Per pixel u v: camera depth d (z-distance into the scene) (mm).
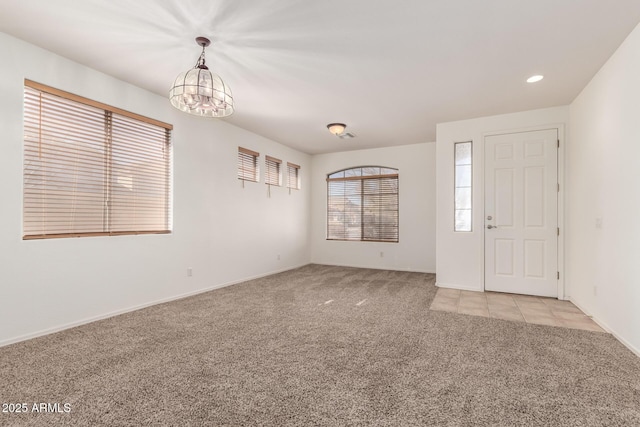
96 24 2242
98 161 3049
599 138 2918
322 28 2264
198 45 2518
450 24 2211
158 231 3607
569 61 2744
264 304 3604
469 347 2398
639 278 2234
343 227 6562
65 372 1991
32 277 2543
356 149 6336
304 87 3307
